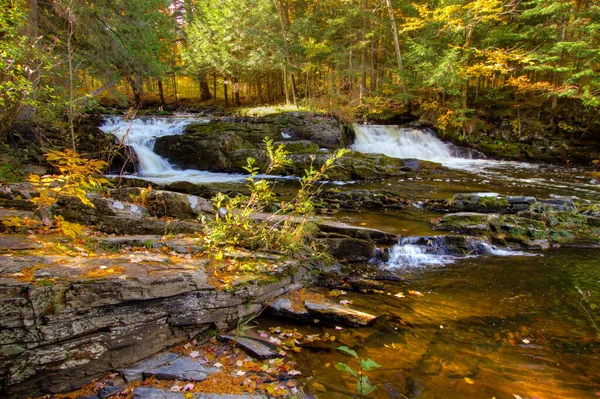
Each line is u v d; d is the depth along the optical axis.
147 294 2.84
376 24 23.20
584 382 2.84
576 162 16.62
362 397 2.56
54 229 4.09
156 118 18.19
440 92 21.08
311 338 3.32
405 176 12.77
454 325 3.69
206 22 28.30
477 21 17.45
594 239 6.52
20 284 2.43
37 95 7.71
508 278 5.02
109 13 12.13
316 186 10.98
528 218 7.02
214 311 3.24
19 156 8.32
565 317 3.92
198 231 4.87
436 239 5.99
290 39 24.06
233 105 31.47
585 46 16.23
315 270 4.71
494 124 19.67
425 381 2.78
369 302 4.17
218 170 13.60
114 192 5.77
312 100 19.27
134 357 2.76
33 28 8.78
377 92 23.53
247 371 2.77
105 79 12.80
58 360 2.42
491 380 2.82
